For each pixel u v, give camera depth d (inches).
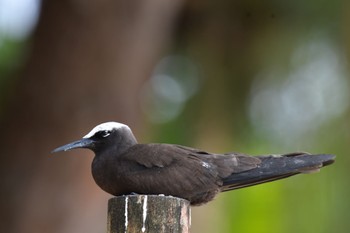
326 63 787.4
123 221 327.6
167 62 821.9
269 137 797.9
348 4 762.2
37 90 681.6
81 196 666.2
